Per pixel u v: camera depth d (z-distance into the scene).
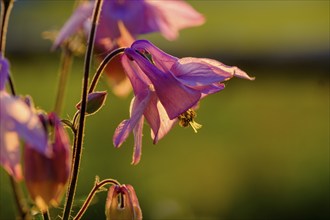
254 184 13.80
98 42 7.48
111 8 7.46
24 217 4.95
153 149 14.67
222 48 14.88
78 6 7.84
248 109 16.20
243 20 28.64
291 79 14.98
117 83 7.37
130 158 13.94
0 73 4.45
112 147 14.23
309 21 25.61
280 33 15.82
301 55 14.71
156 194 13.09
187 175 13.80
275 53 14.77
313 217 12.81
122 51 5.49
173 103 5.30
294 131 15.67
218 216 12.87
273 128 15.79
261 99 16.08
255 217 12.85
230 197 13.37
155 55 5.50
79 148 5.17
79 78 15.95
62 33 7.75
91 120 15.02
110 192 5.50
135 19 7.44
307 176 13.95
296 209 12.97
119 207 5.48
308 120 16.05
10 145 4.22
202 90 5.30
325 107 15.82
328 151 15.12
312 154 15.01
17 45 15.38
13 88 4.90
